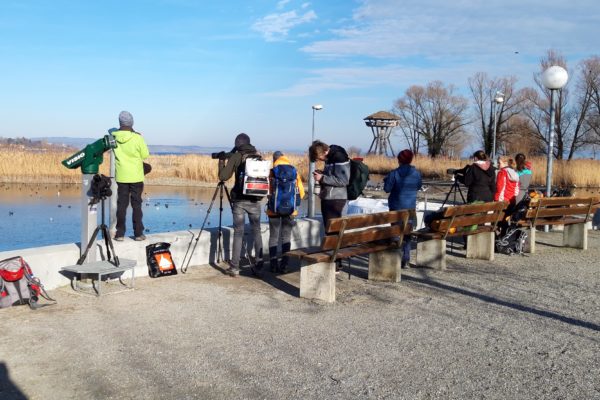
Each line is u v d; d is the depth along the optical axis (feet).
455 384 14.74
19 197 90.63
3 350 16.46
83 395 13.71
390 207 29.45
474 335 18.71
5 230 56.70
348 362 16.11
